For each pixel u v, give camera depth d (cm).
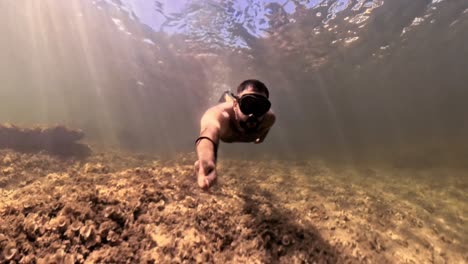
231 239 271
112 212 260
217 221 294
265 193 560
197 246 246
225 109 193
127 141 2564
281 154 2108
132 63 2556
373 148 2850
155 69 2566
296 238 292
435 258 358
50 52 2955
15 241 215
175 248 238
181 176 415
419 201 662
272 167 1174
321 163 1480
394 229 438
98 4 1530
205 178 120
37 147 1134
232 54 1975
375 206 577
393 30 1770
